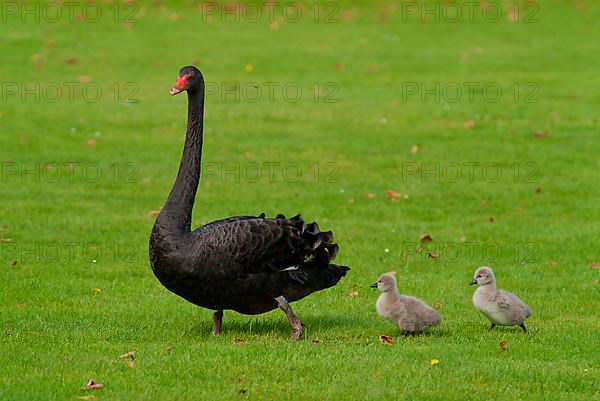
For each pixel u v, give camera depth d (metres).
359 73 28.77
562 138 22.33
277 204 17.27
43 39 31.39
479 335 10.30
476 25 35.00
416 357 9.33
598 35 33.81
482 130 23.00
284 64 29.61
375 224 16.05
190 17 35.28
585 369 9.07
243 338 10.12
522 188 18.53
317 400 8.11
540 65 29.83
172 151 21.05
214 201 17.38
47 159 20.05
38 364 8.87
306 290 10.07
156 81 27.55
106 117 23.77
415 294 12.23
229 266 9.55
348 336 10.27
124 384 8.34
